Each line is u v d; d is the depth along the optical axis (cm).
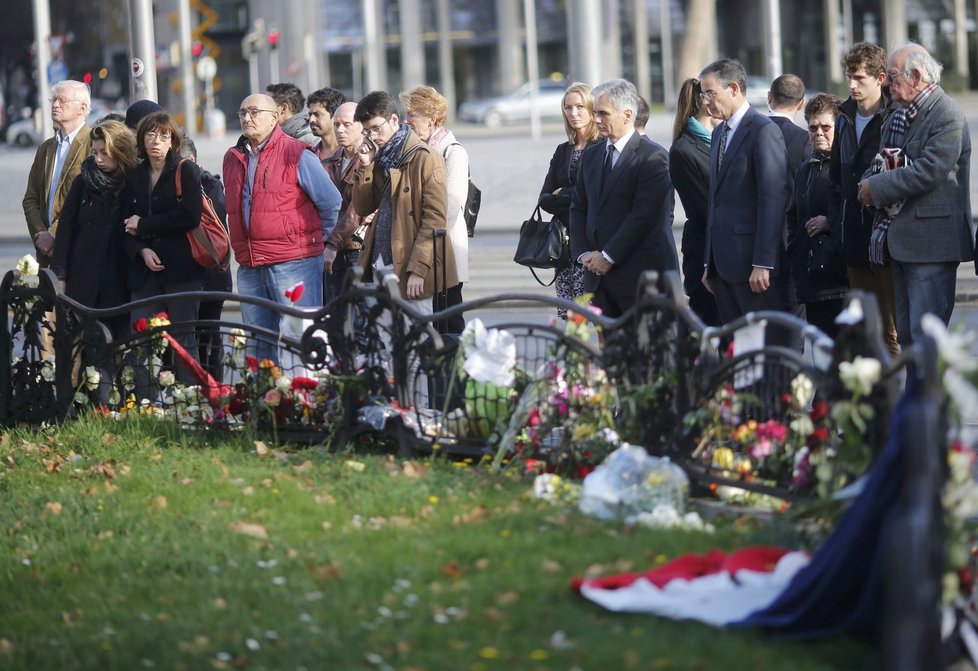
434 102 1366
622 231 1249
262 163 1355
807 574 706
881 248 1215
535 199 3769
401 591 789
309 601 792
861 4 10519
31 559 927
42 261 1548
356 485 1034
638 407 1020
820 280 1298
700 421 964
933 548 618
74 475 1130
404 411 1145
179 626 773
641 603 734
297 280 1363
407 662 693
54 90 1533
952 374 662
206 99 7562
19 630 806
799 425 885
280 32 9331
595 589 755
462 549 852
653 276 1005
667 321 995
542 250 1387
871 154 1236
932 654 616
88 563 909
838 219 1271
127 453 1186
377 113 1288
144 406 1290
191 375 1261
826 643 687
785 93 1355
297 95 1652
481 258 2744
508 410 1095
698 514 931
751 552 794
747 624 704
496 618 738
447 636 721
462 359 1106
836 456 832
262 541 915
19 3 8631
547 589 768
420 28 10944
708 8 8138
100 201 1395
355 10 11031
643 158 1254
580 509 937
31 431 1309
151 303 1273
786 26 10556
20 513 1026
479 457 1104
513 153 4981
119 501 1041
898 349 1313
